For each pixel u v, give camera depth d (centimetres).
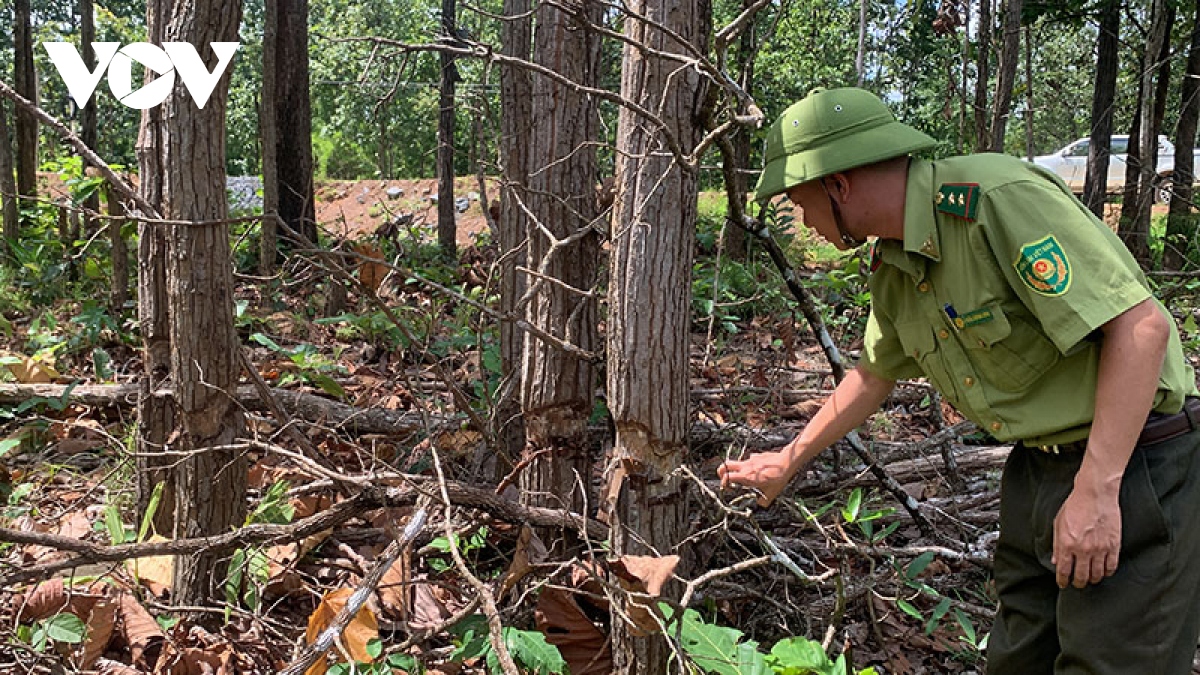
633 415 232
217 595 278
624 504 238
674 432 235
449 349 476
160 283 287
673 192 224
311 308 632
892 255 196
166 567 290
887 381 223
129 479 334
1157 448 184
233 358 272
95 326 503
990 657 221
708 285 593
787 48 1259
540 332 260
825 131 191
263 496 334
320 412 400
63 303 636
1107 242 176
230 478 277
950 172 188
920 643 282
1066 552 180
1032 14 1180
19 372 452
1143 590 183
